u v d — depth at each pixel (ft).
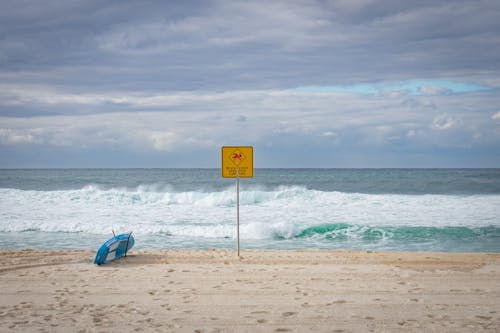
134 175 280.92
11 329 17.43
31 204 76.48
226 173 34.22
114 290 24.07
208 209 72.54
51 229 54.13
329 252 36.83
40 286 25.00
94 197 82.53
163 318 19.03
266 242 47.14
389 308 20.39
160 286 24.94
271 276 27.37
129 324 18.16
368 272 28.48
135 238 49.26
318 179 197.67
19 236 50.24
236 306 20.89
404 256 34.63
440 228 51.72
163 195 85.40
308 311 19.97
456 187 140.26
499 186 140.36
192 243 46.32
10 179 212.64
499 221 58.85
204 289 24.20
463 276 27.27
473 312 19.69
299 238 49.52
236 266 30.55
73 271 29.01
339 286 24.76
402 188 142.41
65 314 19.62
